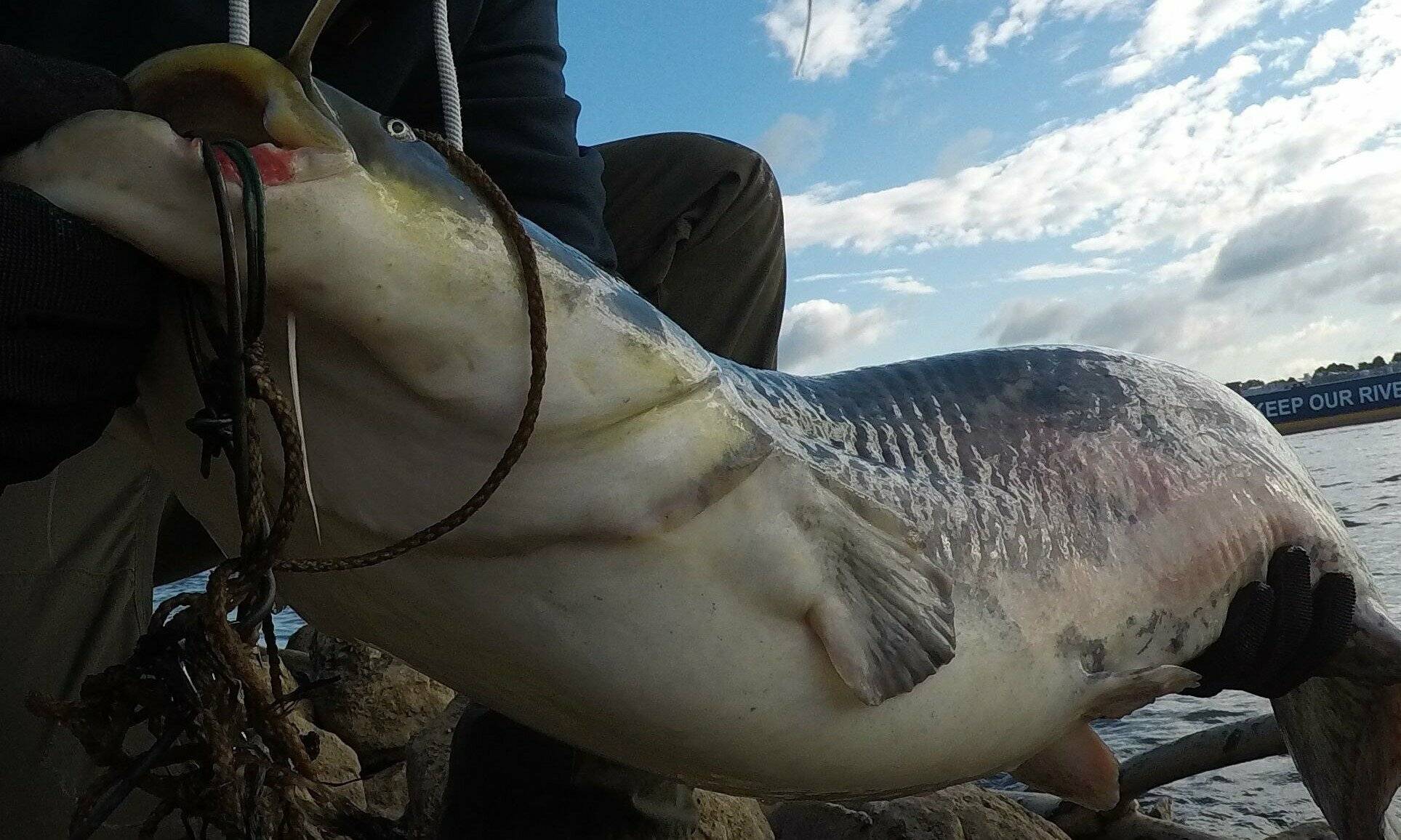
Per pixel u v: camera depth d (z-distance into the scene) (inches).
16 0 67.8
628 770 74.2
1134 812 125.8
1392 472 601.6
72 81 39.4
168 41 68.7
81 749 79.4
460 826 74.2
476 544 48.9
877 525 62.0
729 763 59.7
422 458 45.9
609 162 108.7
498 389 44.5
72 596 82.4
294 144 39.2
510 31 84.4
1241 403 93.2
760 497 54.6
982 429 76.6
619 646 52.4
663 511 50.7
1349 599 85.7
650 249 105.4
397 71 78.2
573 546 49.8
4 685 78.1
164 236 38.3
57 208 38.3
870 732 61.1
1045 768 87.3
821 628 56.4
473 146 80.6
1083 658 73.4
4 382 38.1
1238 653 83.0
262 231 37.4
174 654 40.1
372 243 40.4
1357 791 96.9
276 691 41.3
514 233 44.5
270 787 41.3
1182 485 81.9
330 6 41.2
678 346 51.5
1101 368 86.0
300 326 42.4
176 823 81.7
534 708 57.7
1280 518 86.0
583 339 47.1
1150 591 77.5
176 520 102.9
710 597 53.5
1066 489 76.6
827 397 72.6
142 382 46.4
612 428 48.5
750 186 110.0
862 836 101.4
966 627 67.2
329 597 55.7
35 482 81.5
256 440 38.8
